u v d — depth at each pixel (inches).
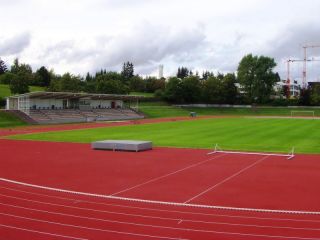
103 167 1103.6
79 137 2010.3
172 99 5639.8
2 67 7819.9
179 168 1083.9
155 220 592.7
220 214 628.4
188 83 5605.3
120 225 566.6
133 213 632.4
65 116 3503.9
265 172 1016.2
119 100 4439.0
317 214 628.4
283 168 1073.5
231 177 952.9
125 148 1440.7
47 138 1955.0
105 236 521.3
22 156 1321.4
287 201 717.3
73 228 553.3
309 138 1870.1
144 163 1170.6
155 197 751.7
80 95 3555.6
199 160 1222.3
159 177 957.8
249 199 734.5
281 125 2773.1
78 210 648.4
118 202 709.3
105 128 2664.9
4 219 594.2
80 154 1364.4
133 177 958.4
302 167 1087.6
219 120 3521.2
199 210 653.9
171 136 2028.8
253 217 610.2
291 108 5580.7
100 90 5285.4
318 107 5639.8
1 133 2269.9
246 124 2901.1
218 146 1573.6
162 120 3634.4
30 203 693.3
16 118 3097.9
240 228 552.7
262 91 5836.6
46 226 561.9
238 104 5885.8
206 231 539.8
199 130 2394.2
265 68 5792.3
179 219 598.2
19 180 917.2
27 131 2417.6
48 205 679.7
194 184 874.8
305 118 3934.5
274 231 538.9
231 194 776.9
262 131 2272.4
